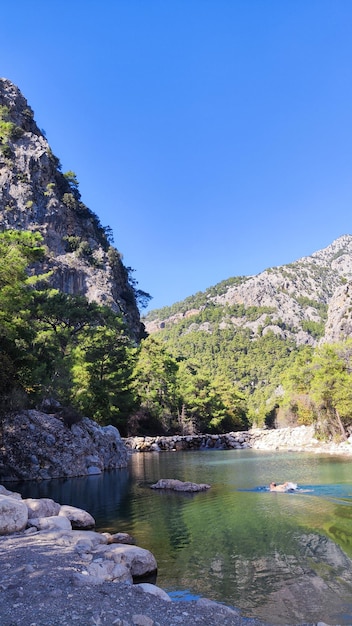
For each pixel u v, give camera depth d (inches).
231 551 480.1
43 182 5408.5
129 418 2691.9
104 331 2142.0
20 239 1022.4
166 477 1195.3
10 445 1167.0
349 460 1609.3
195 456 2014.0
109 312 2282.2
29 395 1359.5
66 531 479.5
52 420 1298.0
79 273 4798.2
